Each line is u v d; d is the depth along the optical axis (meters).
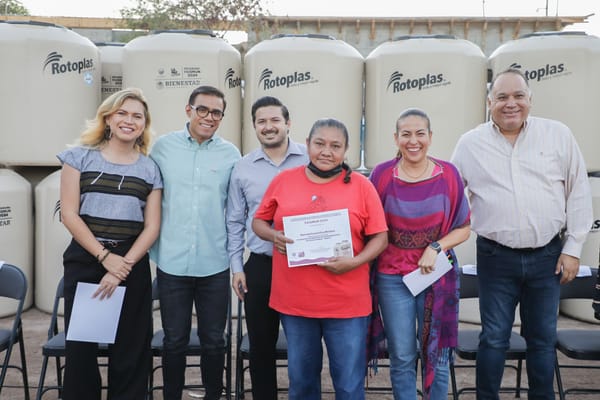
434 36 4.73
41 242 4.92
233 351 4.02
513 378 3.58
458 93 4.62
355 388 2.41
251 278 2.72
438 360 2.50
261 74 4.70
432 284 2.49
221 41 4.86
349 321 2.40
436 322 2.48
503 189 2.66
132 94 2.57
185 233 2.73
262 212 2.51
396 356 2.52
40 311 5.00
